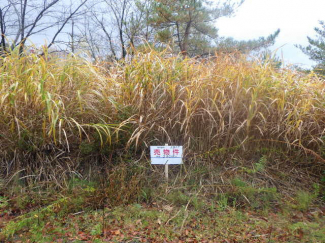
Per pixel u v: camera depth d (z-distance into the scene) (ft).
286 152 16.83
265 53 19.42
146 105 16.20
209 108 16.38
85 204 13.41
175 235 11.80
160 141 16.51
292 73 18.78
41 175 14.99
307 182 16.37
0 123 14.79
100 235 11.63
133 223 12.46
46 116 14.69
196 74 17.76
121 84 16.57
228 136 16.28
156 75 16.51
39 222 12.02
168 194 14.58
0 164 15.08
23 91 14.78
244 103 16.55
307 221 13.25
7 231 11.14
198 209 13.70
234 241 11.55
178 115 16.25
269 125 16.62
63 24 48.49
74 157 15.61
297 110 16.78
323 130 16.66
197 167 15.93
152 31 58.59
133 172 15.15
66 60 16.29
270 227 12.41
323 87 18.81
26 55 16.07
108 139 15.34
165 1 53.47
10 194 14.10
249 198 14.61
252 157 16.83
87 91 15.90
